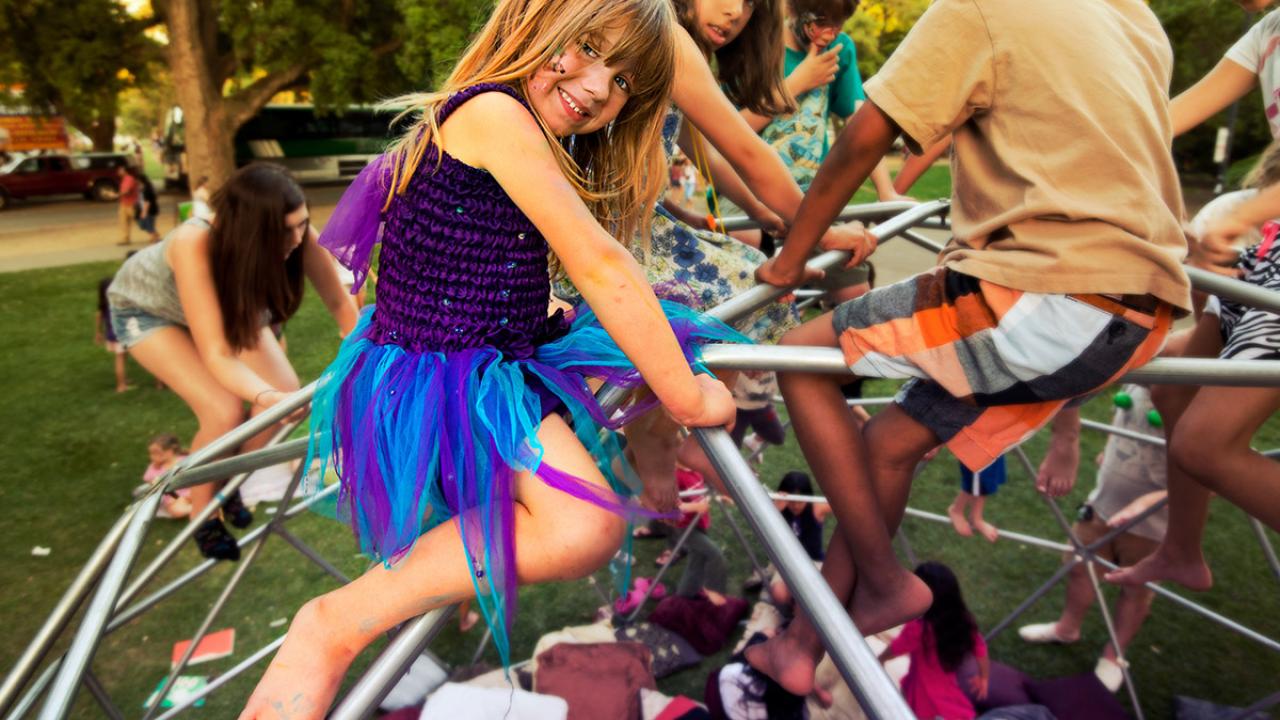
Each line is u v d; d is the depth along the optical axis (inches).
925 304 53.1
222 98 829.2
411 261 48.9
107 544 73.5
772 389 94.6
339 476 53.1
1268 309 67.5
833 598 41.7
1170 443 66.7
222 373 115.2
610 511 45.1
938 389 56.6
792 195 72.0
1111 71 50.7
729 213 138.3
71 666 58.6
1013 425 54.7
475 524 44.7
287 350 346.6
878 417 60.9
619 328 43.9
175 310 134.3
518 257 48.9
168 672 155.9
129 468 242.8
